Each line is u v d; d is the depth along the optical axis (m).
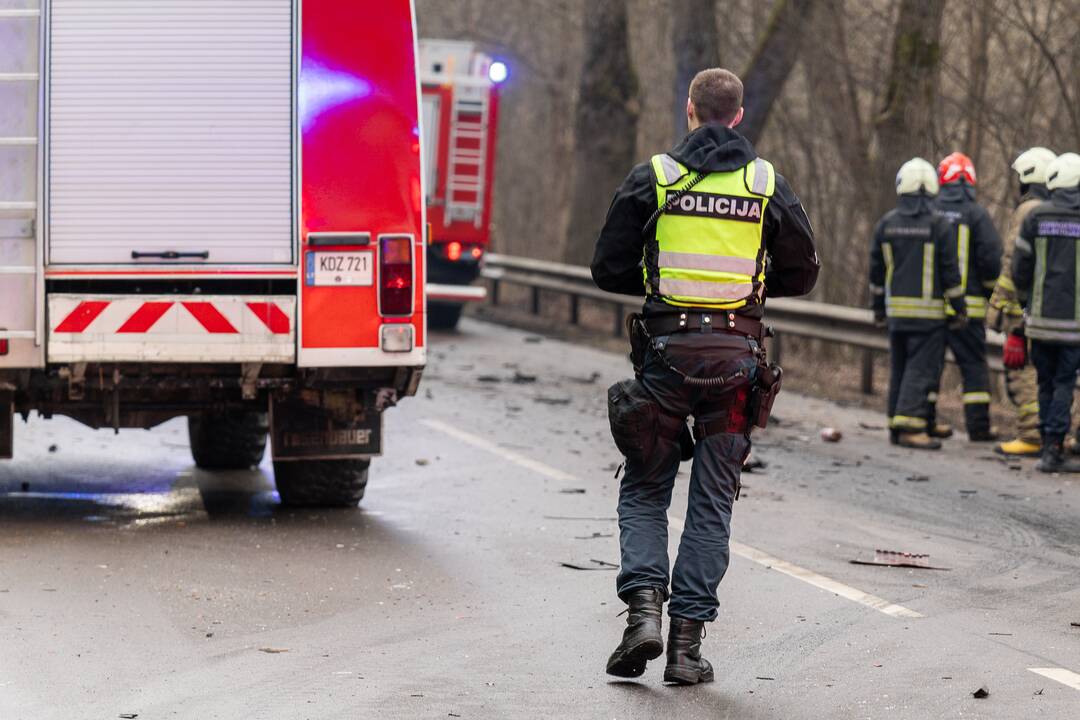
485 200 58.56
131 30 23.50
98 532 23.97
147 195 23.45
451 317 60.94
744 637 18.34
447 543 23.64
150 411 24.72
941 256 34.59
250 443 30.22
